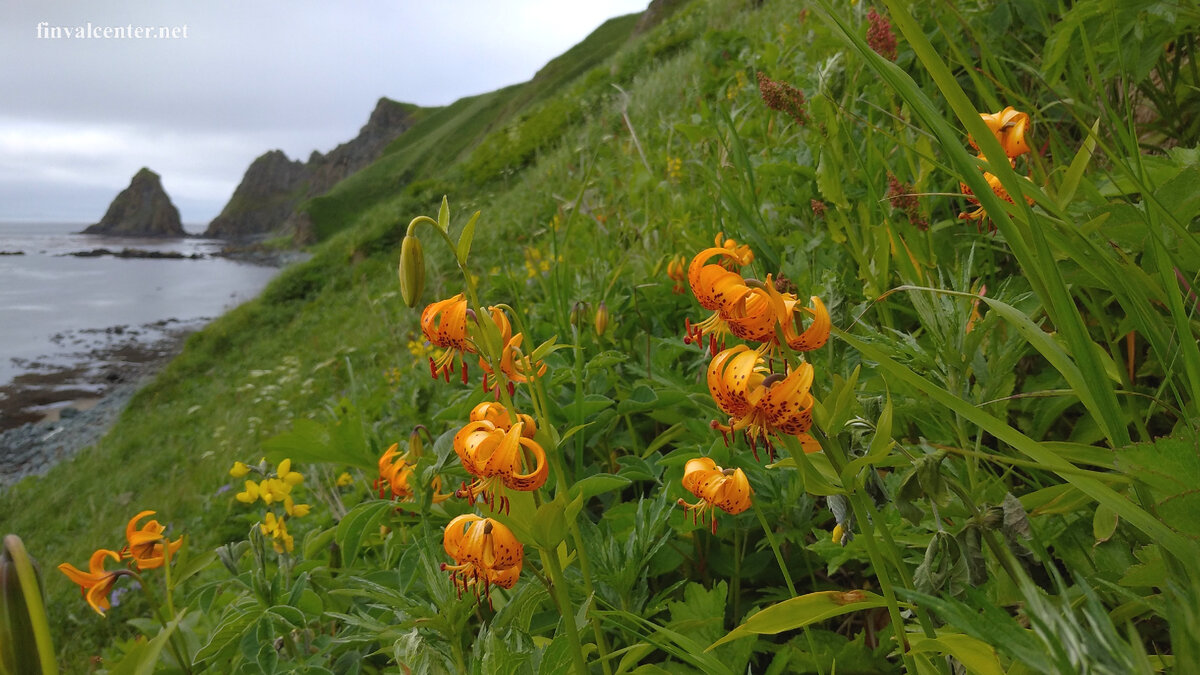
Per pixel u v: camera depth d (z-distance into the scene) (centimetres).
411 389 203
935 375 57
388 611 73
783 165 106
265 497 111
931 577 39
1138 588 44
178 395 810
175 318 1889
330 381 467
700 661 52
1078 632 26
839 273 85
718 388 41
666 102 414
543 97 2450
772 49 166
